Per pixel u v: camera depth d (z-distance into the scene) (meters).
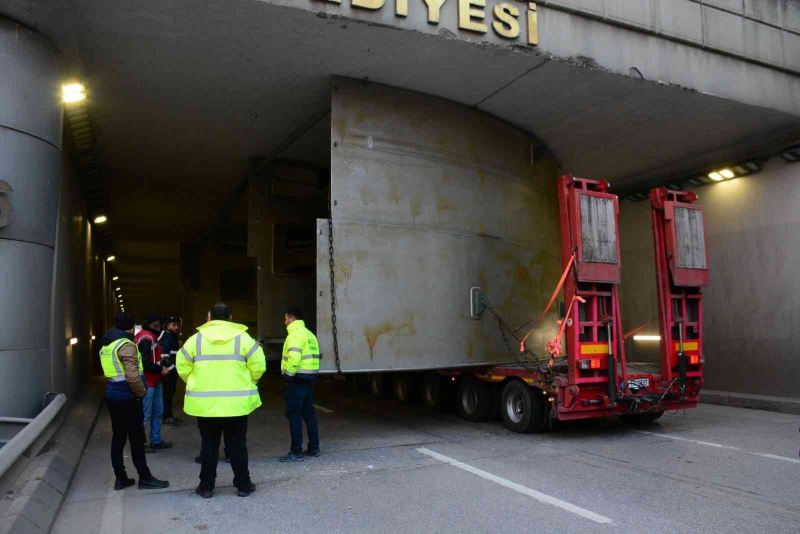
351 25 7.57
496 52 8.40
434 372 11.53
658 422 10.09
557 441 8.42
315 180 13.89
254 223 13.15
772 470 6.72
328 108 10.26
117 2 6.93
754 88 10.57
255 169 13.31
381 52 8.33
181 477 6.48
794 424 9.86
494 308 10.46
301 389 7.36
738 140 12.12
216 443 5.77
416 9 7.80
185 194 16.41
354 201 8.94
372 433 9.13
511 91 9.79
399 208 9.36
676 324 9.39
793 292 11.99
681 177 14.36
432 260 9.62
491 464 7.07
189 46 8.09
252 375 5.75
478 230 10.38
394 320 9.07
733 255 13.25
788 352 12.02
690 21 9.96
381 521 5.08
